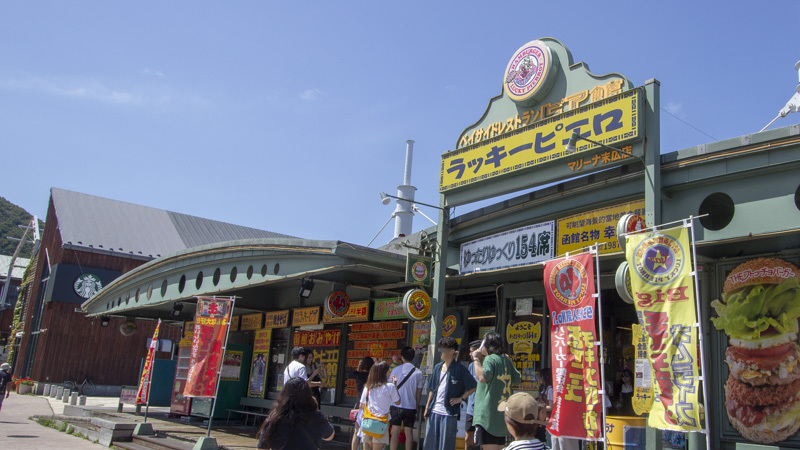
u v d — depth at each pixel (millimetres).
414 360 11656
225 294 15289
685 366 6008
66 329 31438
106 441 11664
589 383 6637
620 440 7652
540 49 9172
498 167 9383
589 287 6855
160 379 18000
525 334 10547
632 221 7207
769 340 7074
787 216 6414
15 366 36750
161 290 15492
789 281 7059
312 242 10492
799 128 6344
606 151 7941
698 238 7055
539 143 8773
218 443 11086
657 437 7062
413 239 13719
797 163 6391
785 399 6824
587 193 8422
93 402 25312
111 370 32000
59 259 32562
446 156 10469
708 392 7480
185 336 17719
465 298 11953
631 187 7887
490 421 6508
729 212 7852
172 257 14664
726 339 7477
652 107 7598
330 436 4969
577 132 8273
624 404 10242
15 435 12453
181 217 39875
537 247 8945
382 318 12703
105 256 33281
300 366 9125
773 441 6824
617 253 7754
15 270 47938
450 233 10586
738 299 7449
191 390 10102
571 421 6684
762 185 6688
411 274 10070
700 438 7004
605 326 10516
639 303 6504
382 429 7676
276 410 4875
